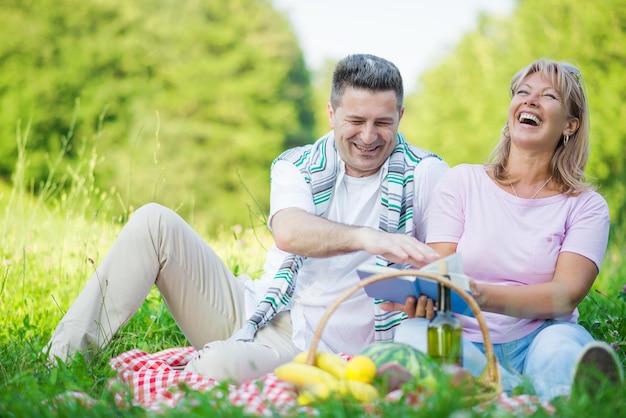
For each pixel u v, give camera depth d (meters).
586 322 4.38
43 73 21.09
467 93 19.75
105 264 3.66
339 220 3.72
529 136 3.61
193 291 3.77
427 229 3.76
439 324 2.91
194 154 21.61
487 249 3.61
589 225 3.61
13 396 2.94
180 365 3.84
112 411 2.81
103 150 20.94
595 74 16.12
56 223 7.14
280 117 22.75
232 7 23.09
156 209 3.72
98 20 21.97
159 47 22.22
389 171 3.70
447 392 2.57
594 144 15.79
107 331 3.62
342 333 3.64
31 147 20.66
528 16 17.44
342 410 2.55
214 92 22.20
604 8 16.28
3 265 5.68
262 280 3.83
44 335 4.59
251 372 3.36
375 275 2.91
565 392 2.96
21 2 21.48
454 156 19.41
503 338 3.51
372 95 3.52
